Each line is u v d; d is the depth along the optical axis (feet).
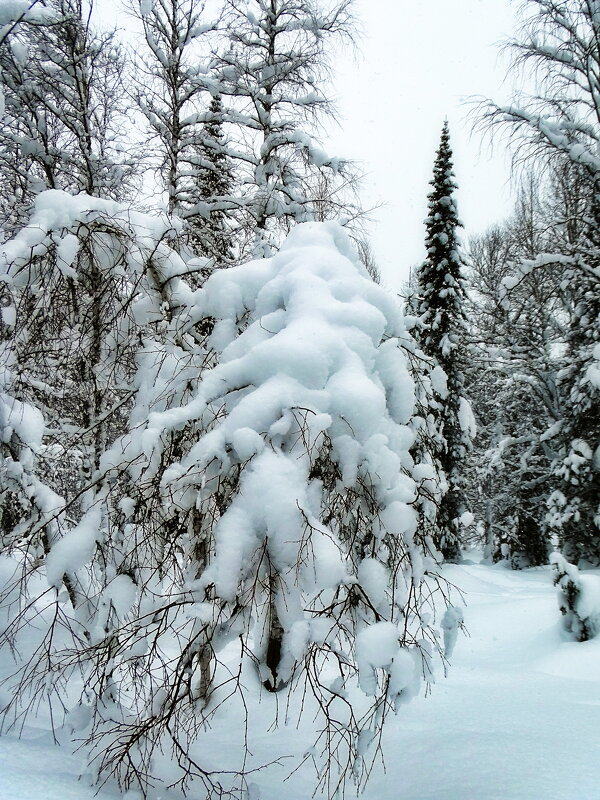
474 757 12.01
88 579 13.80
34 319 13.38
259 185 28.14
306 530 8.96
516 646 22.88
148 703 10.49
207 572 9.00
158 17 27.25
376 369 11.30
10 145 25.17
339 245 13.39
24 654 16.15
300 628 8.46
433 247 53.88
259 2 28.32
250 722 14.67
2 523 16.26
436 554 12.34
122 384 14.78
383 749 13.33
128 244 13.29
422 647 9.94
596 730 13.17
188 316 13.61
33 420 15.52
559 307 53.21
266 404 9.50
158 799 9.88
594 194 35.91
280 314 11.35
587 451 39.55
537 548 63.21
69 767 10.37
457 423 52.47
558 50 31.89
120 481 12.67
